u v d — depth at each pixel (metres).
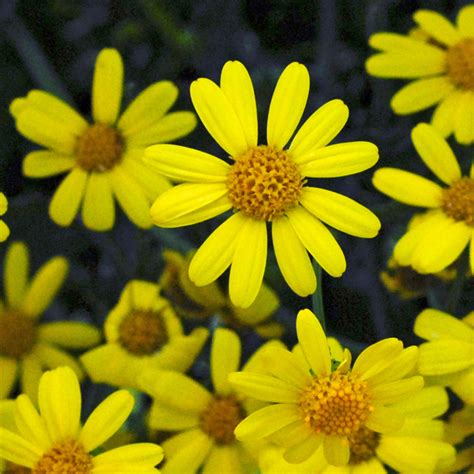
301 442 0.24
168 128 0.29
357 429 0.24
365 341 0.31
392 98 0.31
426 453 0.25
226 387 0.27
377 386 0.24
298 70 0.25
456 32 0.30
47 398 0.25
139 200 0.29
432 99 0.29
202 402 0.27
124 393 0.25
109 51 0.29
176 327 0.29
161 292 0.29
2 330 0.29
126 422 0.28
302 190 0.25
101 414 0.25
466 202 0.27
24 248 0.30
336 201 0.25
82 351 0.30
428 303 0.31
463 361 0.25
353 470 0.25
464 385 0.25
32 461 0.25
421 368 0.25
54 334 0.30
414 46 0.29
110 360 0.28
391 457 0.25
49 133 0.29
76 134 0.29
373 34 0.31
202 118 0.25
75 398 0.25
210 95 0.25
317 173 0.25
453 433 0.26
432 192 0.27
